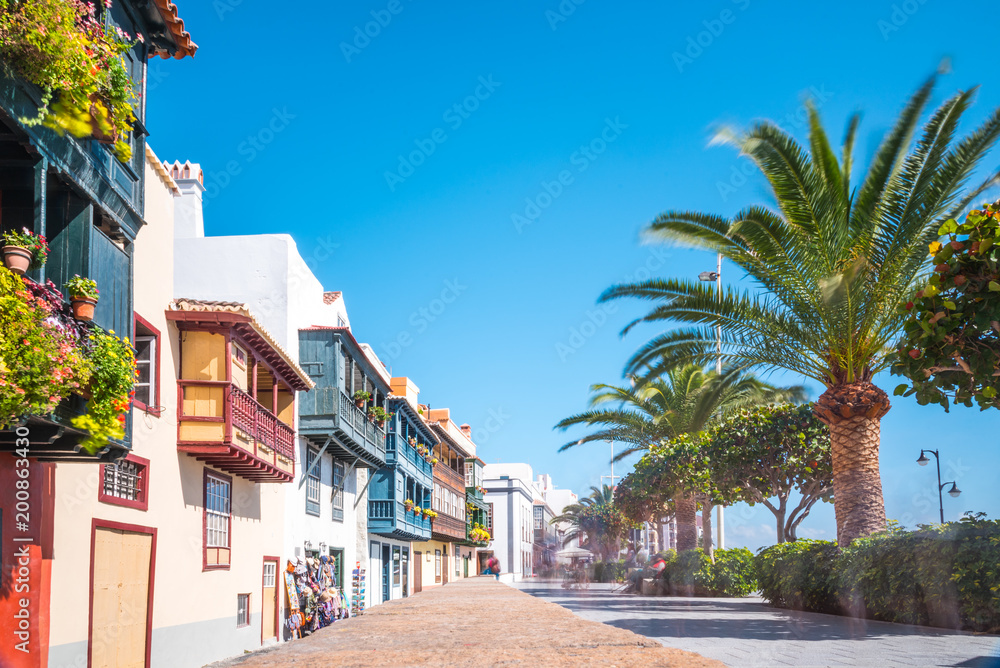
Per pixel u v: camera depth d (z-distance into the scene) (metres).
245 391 18.42
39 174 8.06
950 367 7.48
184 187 25.36
